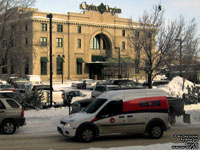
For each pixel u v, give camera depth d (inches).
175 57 1047.0
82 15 2822.3
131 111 456.8
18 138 482.6
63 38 2728.8
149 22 1066.1
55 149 397.1
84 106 618.5
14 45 1068.5
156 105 470.3
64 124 453.4
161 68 1043.3
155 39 1047.6
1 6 988.6
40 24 2568.9
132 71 1551.4
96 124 443.8
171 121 621.9
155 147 375.2
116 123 449.7
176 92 1013.2
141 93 468.1
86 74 2896.2
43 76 2620.6
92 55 2957.7
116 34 3006.9
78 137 439.8
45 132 542.6
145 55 1093.1
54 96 928.3
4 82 1856.5
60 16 2694.4
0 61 1055.0
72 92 1191.6
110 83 1443.2
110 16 2984.7
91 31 2886.3
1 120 515.2
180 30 1021.2
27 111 761.0
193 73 1409.9
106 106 450.9
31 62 2519.7
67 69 2770.7
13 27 1027.3
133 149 364.8
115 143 438.6
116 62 2442.2
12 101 529.7
